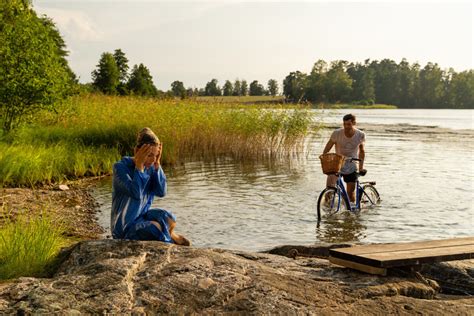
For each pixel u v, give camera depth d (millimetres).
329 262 5871
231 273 4922
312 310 4391
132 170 6086
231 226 10414
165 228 6141
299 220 10969
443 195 13781
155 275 4824
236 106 25062
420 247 5746
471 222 10758
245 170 18844
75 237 9375
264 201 12992
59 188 14594
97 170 17969
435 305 4730
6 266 6137
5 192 13352
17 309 4148
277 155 23625
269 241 9328
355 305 4586
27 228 7395
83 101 28594
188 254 5457
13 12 21578
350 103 192750
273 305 4402
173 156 20922
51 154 17578
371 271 5273
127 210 6070
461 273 5871
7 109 20109
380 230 10148
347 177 12109
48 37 21828
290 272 5363
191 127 23766
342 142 12188
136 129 21734
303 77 156125
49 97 20344
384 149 26906
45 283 4645
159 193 6309
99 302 4266
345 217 11211
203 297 4480
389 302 4703
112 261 5043
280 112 23672
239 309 4344
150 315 4215
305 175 17609
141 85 98875
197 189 14766
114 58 102812
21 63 19781
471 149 26906
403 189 14703
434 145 29266
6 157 15422
